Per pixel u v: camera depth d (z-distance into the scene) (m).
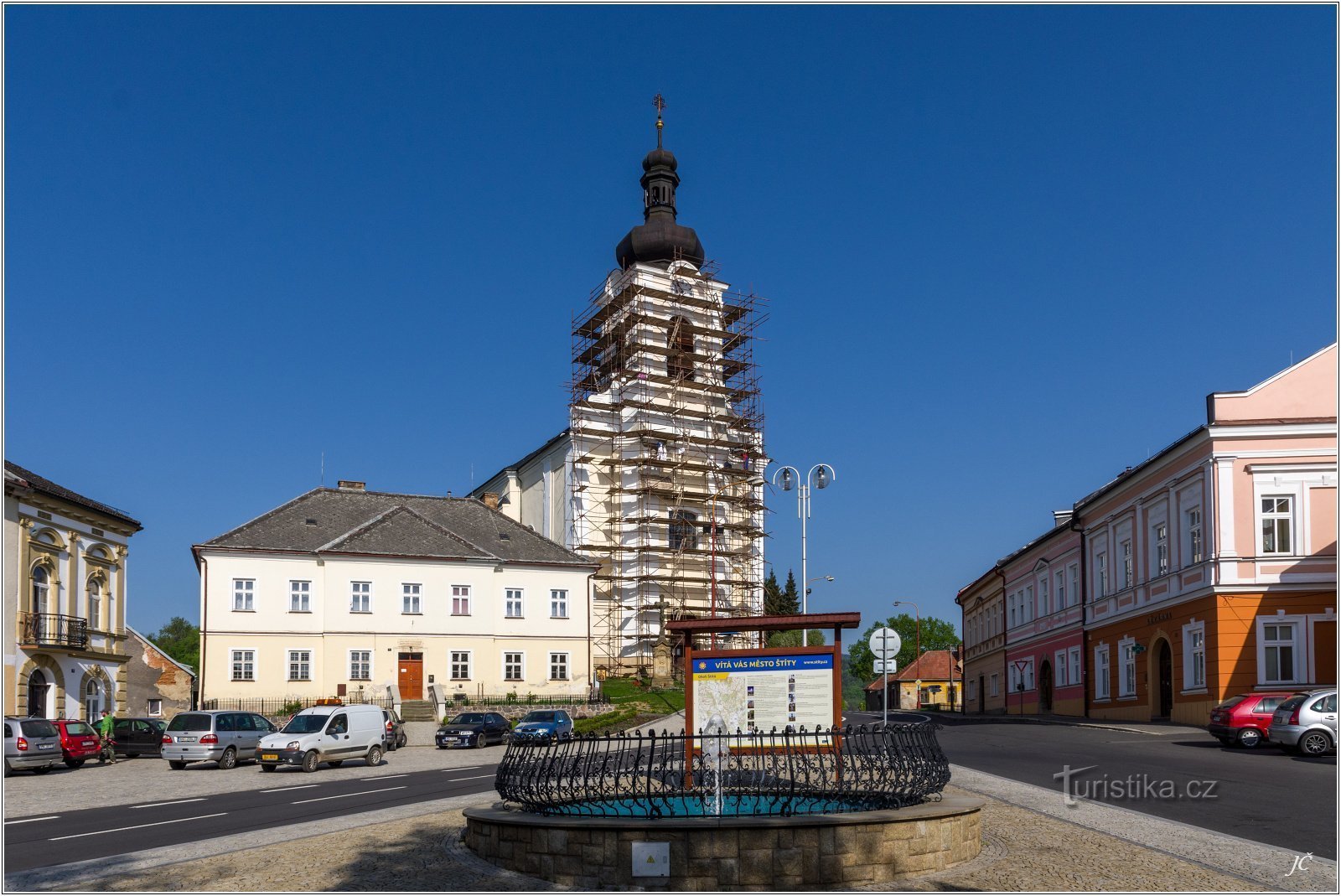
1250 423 39.41
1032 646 63.78
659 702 61.81
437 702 57.31
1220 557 39.22
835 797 13.38
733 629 17.50
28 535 41.56
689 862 11.67
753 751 13.87
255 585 59.38
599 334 82.25
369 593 61.16
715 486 78.75
